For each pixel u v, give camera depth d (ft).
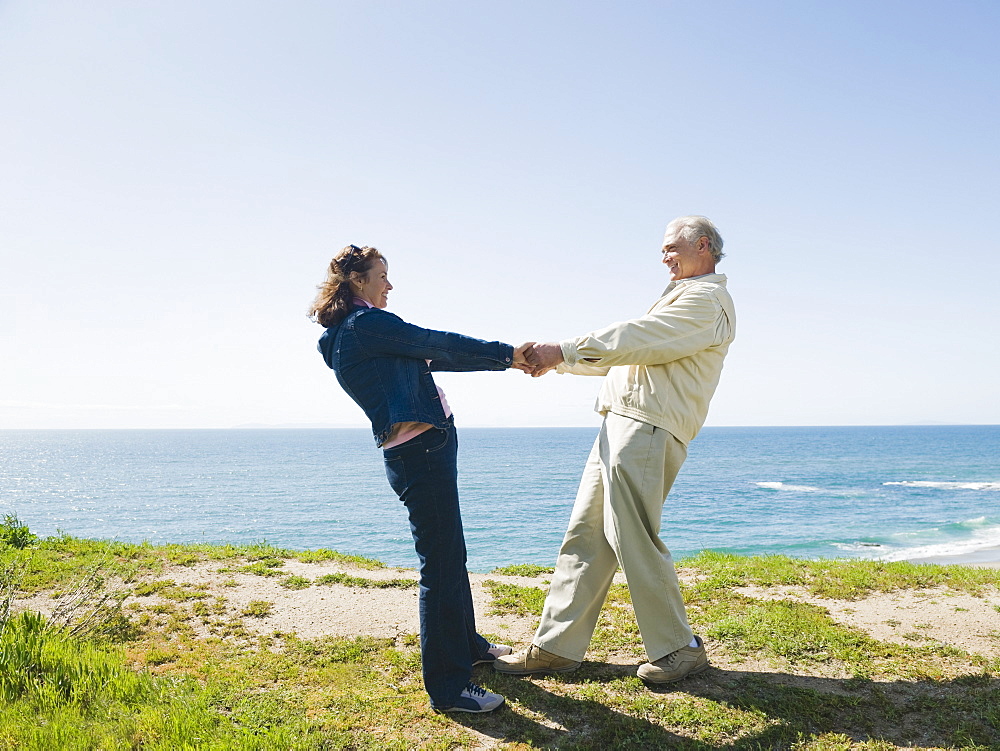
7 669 9.30
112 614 13.04
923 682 9.92
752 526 106.63
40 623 11.02
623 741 8.37
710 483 194.70
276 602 14.74
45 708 8.61
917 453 378.94
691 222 10.43
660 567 9.87
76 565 17.11
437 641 9.20
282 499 165.89
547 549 86.48
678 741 8.38
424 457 9.02
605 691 9.80
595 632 12.57
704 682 10.05
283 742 8.03
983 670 10.36
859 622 13.14
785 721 8.75
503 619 13.94
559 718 9.05
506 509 135.33
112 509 148.56
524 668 10.52
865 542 84.02
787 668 10.60
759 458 335.47
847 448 449.06
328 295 9.41
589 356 9.34
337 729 8.63
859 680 10.00
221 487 205.87
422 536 9.22
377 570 18.78
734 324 10.37
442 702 9.15
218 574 17.28
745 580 16.93
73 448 627.05
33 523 125.18
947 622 13.15
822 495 158.30
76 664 9.62
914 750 8.05
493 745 8.34
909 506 133.08
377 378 8.91
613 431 10.11
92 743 7.84
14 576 15.26
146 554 19.35
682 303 9.78
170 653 11.32
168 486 212.02
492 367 9.27
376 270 9.56
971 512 120.26
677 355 9.58
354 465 324.60
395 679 10.44
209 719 8.54
